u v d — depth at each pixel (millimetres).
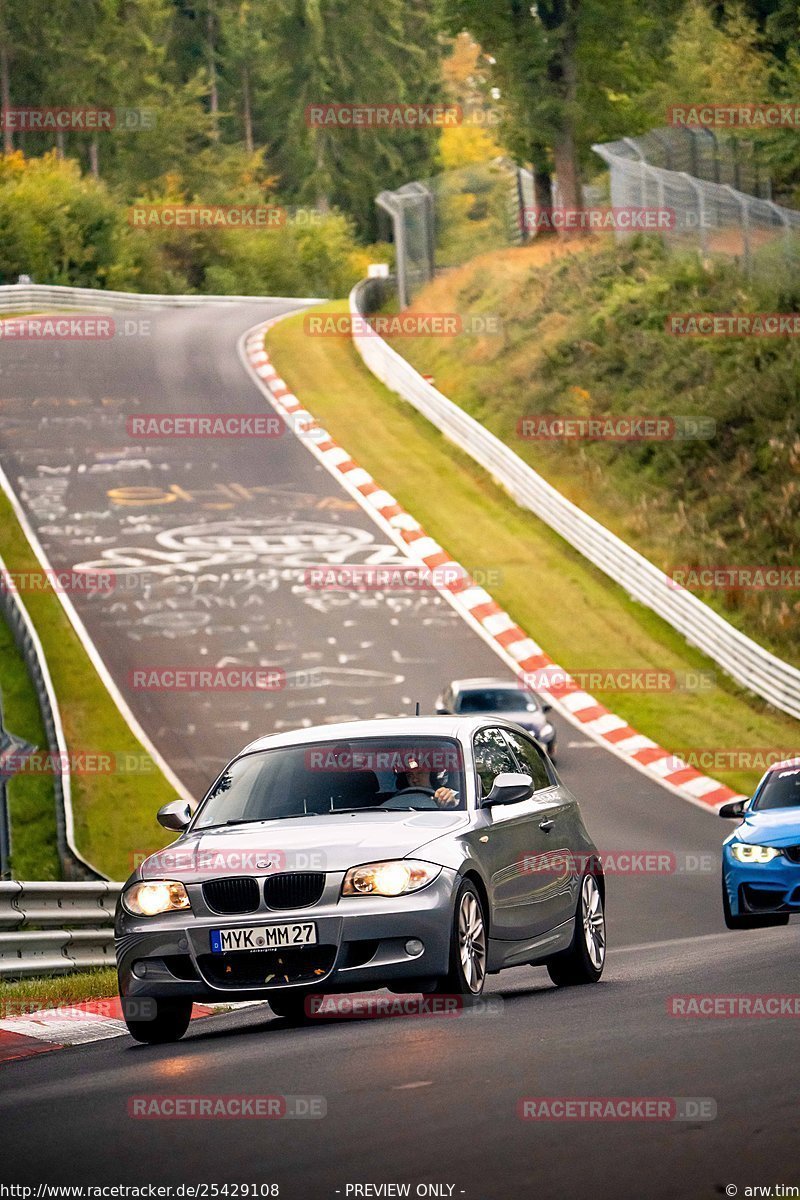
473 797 23734
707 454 99750
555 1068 16078
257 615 83125
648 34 157500
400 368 121000
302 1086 15844
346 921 21375
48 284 181875
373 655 78938
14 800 64062
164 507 98438
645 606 86375
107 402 121062
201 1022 25766
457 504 100375
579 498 102062
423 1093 15094
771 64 152750
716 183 123438
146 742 69000
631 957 33031
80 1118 15203
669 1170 11836
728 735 71625
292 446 110688
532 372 117875
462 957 21984
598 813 60406
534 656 79562
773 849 35125
